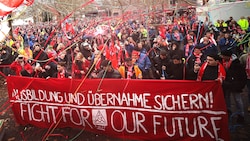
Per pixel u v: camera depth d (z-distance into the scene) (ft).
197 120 12.65
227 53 14.69
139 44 23.86
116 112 14.55
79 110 15.56
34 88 16.61
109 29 36.47
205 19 40.50
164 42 25.91
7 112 21.12
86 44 26.48
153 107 13.55
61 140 15.30
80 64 20.76
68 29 42.63
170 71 16.92
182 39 29.01
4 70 31.37
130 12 52.70
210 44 22.48
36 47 25.80
